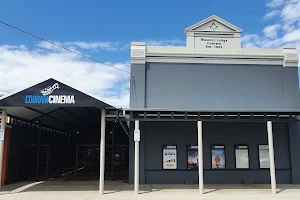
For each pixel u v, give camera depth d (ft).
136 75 53.16
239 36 55.98
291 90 54.29
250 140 52.70
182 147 51.83
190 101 53.31
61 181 54.70
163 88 53.52
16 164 54.29
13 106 39.52
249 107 53.67
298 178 51.72
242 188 45.85
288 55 54.90
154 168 50.98
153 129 52.11
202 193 40.68
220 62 54.65
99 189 43.11
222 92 53.88
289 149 52.75
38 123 59.67
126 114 44.88
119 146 58.29
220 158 51.96
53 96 39.93
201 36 55.77
